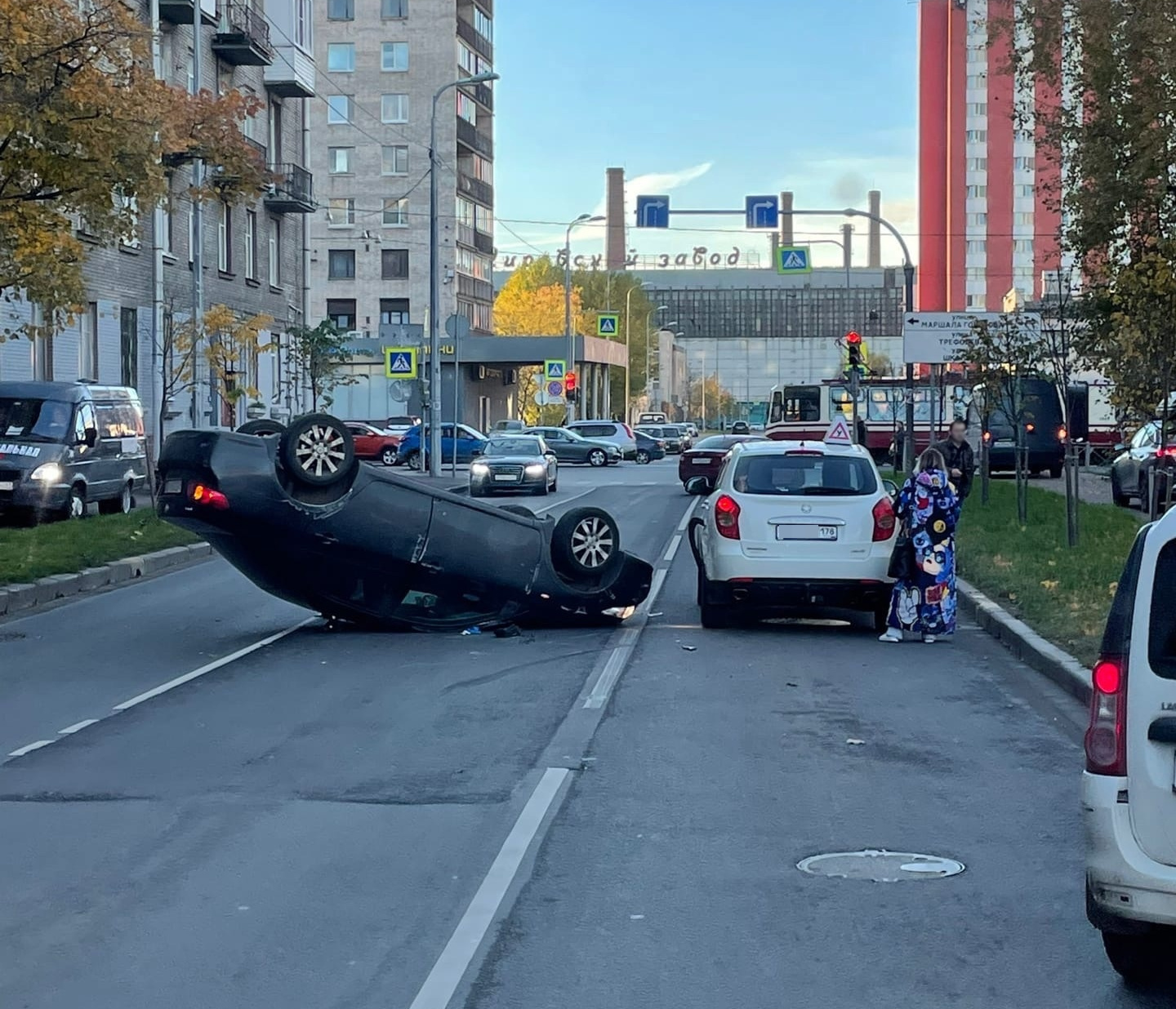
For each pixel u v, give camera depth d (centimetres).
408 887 649
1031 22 1908
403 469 5588
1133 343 1639
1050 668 1190
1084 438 4722
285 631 1466
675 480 4878
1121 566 1745
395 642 1384
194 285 3212
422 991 527
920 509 1379
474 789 827
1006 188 8481
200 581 1944
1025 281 8488
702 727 997
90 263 3453
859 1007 515
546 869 677
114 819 766
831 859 694
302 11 4588
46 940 582
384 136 8238
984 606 1530
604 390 9269
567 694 1120
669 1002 518
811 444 1475
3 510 2541
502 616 1437
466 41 8406
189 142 1975
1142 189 1788
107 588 1875
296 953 568
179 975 545
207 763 892
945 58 8488
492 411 8544
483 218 8956
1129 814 494
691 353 16875
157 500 1327
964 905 627
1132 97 1775
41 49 1605
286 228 4831
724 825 754
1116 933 516
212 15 3812
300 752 923
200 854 701
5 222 1673
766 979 541
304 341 4662
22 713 1058
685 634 1445
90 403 2700
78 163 1689
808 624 1529
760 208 3569
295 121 4769
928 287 8581
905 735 976
